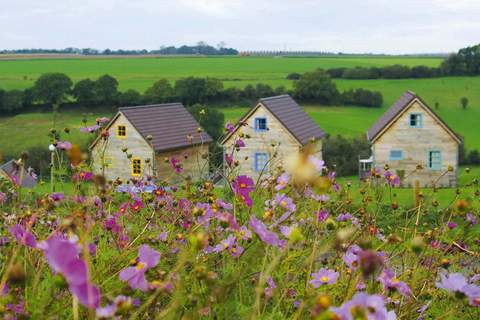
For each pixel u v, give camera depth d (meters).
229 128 5.90
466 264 3.75
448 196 12.68
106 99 74.75
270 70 122.38
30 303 2.24
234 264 2.86
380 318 1.80
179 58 159.88
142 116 31.02
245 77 108.81
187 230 3.41
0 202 3.66
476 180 4.53
